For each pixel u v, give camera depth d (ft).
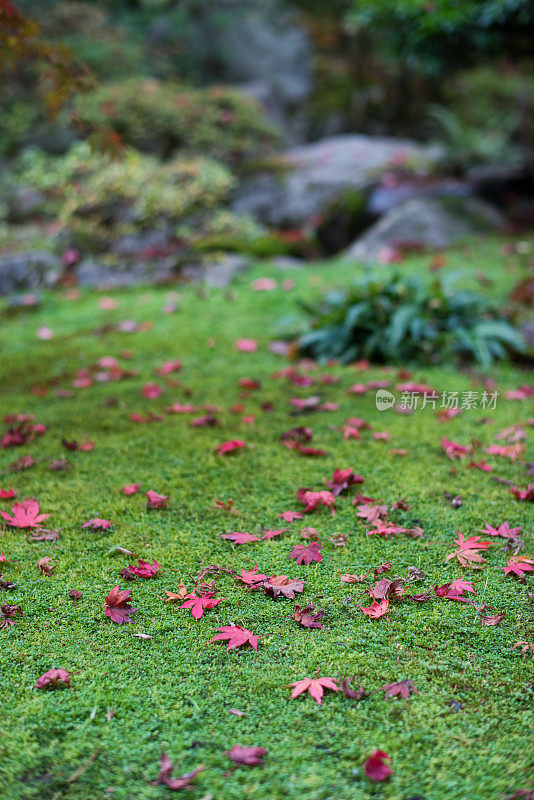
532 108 29.86
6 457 8.88
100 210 20.49
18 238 20.68
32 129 27.35
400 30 20.89
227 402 10.77
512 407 10.59
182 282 17.57
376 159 25.55
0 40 9.32
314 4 37.60
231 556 6.65
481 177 23.31
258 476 8.23
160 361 13.00
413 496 7.75
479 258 17.99
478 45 19.92
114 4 32.68
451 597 5.98
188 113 24.82
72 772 4.32
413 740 4.55
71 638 5.53
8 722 4.69
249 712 4.79
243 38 35.09
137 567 6.32
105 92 24.52
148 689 4.99
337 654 5.35
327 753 4.45
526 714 4.76
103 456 8.82
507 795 4.10
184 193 20.10
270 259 19.35
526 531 7.03
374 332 12.99
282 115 34.76
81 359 13.16
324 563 6.53
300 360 13.12
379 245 19.53
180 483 8.07
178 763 4.38
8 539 6.95
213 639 5.41
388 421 9.94
